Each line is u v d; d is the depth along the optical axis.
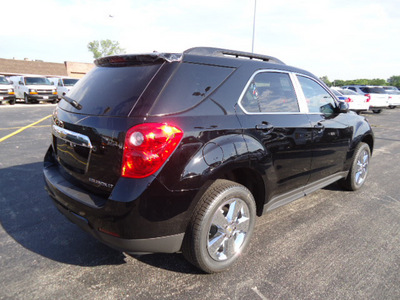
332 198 4.13
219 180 2.35
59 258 2.58
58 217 3.34
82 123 2.20
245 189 2.47
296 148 2.94
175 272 2.43
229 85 2.45
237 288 2.25
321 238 3.03
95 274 2.38
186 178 2.04
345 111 3.69
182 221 2.11
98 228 2.05
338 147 3.66
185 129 2.04
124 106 2.05
